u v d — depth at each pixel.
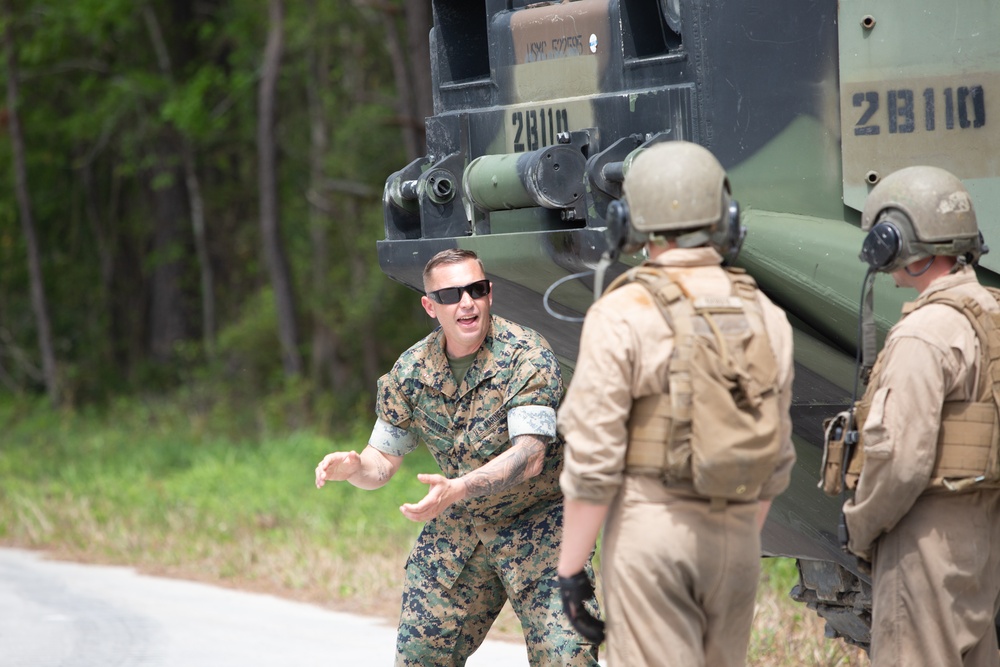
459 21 15.77
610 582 10.02
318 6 71.38
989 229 13.10
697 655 10.03
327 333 71.44
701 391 9.53
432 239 14.84
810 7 13.14
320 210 76.31
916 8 13.10
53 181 87.94
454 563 13.50
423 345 13.50
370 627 23.53
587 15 13.91
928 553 11.02
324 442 50.69
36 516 38.16
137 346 88.56
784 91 13.09
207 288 80.00
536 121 14.36
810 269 13.02
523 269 13.94
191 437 60.62
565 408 9.95
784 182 13.10
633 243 10.32
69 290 89.06
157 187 78.38
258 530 34.50
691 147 10.27
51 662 21.00
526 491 13.16
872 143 13.09
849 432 11.39
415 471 41.84
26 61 79.88
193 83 73.00
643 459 9.80
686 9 12.96
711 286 10.01
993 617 11.33
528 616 13.16
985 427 10.85
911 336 10.84
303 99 80.44
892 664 11.24
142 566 31.50
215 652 21.45
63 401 78.81
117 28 78.31
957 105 13.12
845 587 14.83
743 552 10.00
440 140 15.44
